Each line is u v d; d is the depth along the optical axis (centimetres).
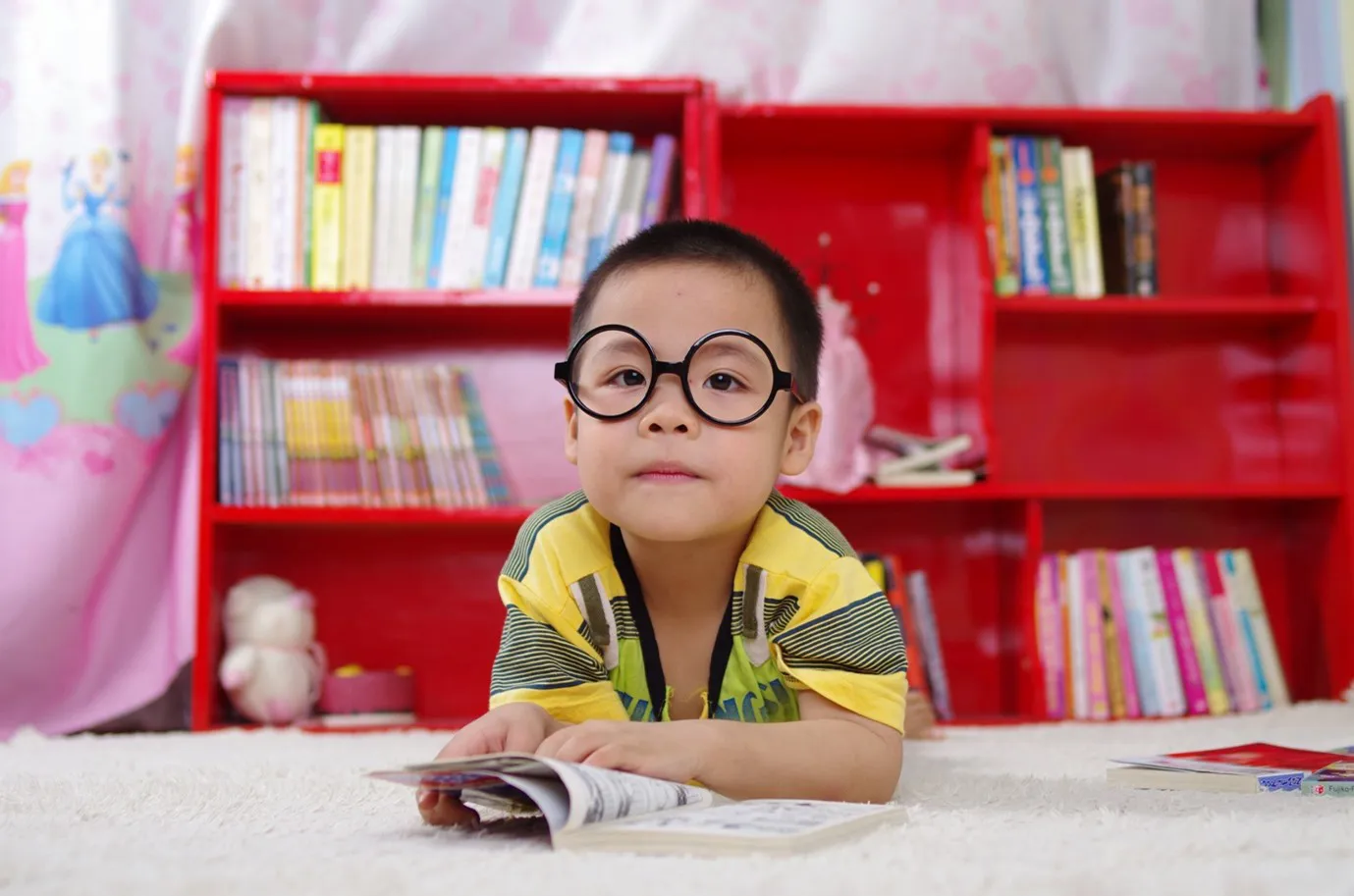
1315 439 251
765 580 104
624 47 251
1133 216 248
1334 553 243
